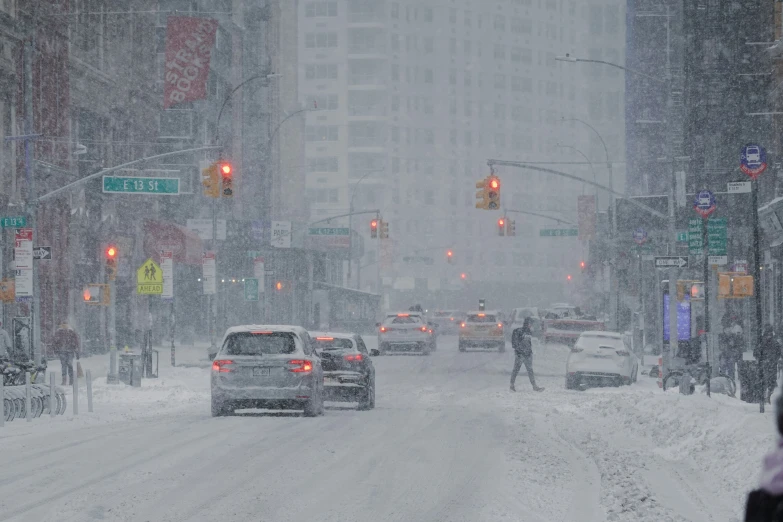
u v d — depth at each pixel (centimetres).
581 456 2014
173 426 2505
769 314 6016
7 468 1764
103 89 6688
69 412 3083
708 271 3438
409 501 1460
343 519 1319
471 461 1900
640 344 6081
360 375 3044
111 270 4259
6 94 5238
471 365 5806
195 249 7656
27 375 2723
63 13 5866
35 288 3906
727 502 1522
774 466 442
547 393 3875
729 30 6869
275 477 1673
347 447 2088
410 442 2192
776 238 5628
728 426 2095
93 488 1548
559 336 6938
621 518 1347
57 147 5869
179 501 1438
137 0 7275
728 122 6806
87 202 6519
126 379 4112
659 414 2530
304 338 2830
